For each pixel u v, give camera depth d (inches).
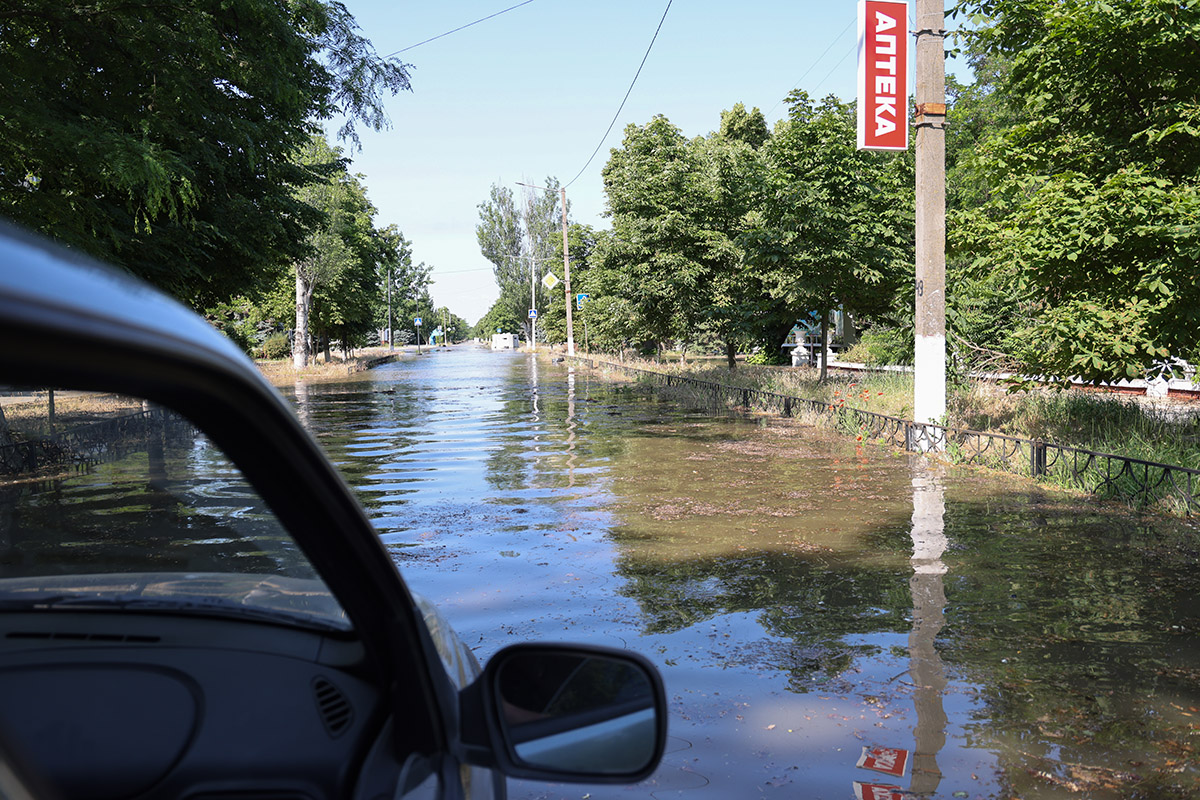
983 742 154.4
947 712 167.2
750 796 136.8
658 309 1085.1
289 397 1101.1
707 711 169.2
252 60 430.3
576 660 58.5
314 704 57.0
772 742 155.4
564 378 1428.4
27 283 20.3
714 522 336.2
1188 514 328.8
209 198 607.2
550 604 236.8
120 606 66.1
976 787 138.8
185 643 62.4
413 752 55.8
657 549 296.2
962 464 458.0
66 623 63.4
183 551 80.8
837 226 743.1
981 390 644.1
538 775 57.0
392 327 4734.3
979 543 296.0
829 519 337.7
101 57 392.2
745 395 836.6
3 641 61.0
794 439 579.2
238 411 36.2
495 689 58.7
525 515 354.3
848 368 1210.0
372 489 418.9
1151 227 366.3
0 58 356.2
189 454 38.7
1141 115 440.8
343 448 579.2
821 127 738.8
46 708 54.4
